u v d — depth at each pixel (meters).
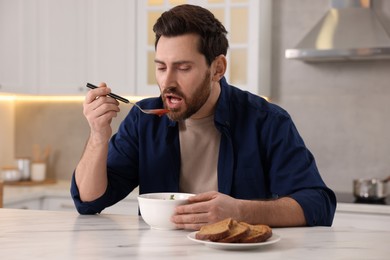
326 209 1.70
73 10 4.02
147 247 1.29
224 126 1.82
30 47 4.06
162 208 1.46
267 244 1.28
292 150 1.81
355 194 3.47
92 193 1.73
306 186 1.74
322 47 3.59
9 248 1.28
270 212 1.55
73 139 4.44
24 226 1.54
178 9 1.65
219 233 1.27
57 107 4.46
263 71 3.80
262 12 3.73
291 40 3.97
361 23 3.66
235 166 1.85
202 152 1.87
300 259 1.20
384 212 3.21
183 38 1.59
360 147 3.86
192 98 1.62
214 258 1.20
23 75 4.05
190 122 1.86
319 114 3.93
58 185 4.10
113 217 1.70
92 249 1.27
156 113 1.71
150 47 3.87
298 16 3.96
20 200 3.56
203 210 1.46
